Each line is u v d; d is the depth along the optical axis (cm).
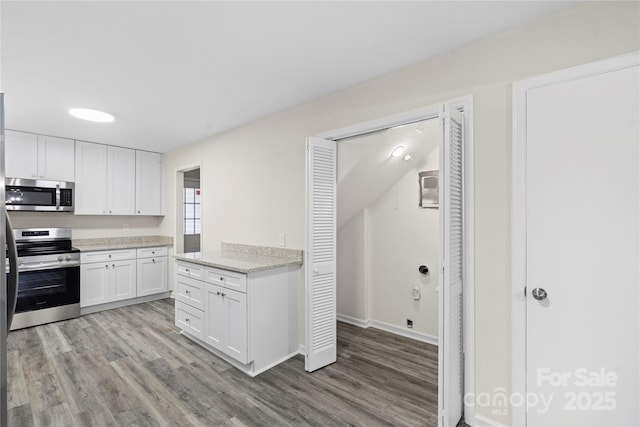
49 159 386
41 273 360
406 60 211
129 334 332
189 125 352
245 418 196
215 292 279
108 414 199
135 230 491
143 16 162
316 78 237
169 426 188
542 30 166
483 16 165
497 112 180
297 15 163
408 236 331
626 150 146
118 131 373
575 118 157
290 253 299
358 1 153
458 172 188
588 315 155
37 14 159
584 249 155
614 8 147
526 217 170
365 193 335
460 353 192
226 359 277
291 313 285
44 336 326
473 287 187
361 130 243
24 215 393
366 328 356
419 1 153
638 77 143
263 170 329
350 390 228
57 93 258
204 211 411
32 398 215
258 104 290
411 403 212
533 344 169
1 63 209
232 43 190
